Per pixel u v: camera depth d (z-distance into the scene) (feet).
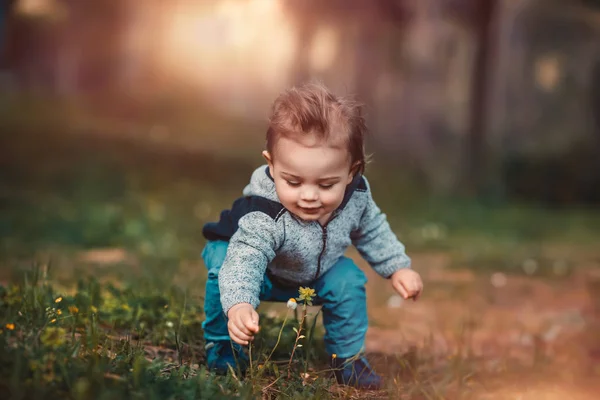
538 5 102.22
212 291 9.55
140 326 10.96
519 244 37.52
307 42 75.77
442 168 74.74
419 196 57.11
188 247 27.71
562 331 17.39
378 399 9.41
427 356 12.52
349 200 9.38
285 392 8.77
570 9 99.45
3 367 7.14
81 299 11.36
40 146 50.83
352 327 9.71
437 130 93.81
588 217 56.39
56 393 6.86
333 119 8.32
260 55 85.15
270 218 8.88
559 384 11.96
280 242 9.00
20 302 10.20
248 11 82.89
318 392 8.67
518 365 12.62
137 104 72.13
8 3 72.74
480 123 63.67
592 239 42.29
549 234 43.68
